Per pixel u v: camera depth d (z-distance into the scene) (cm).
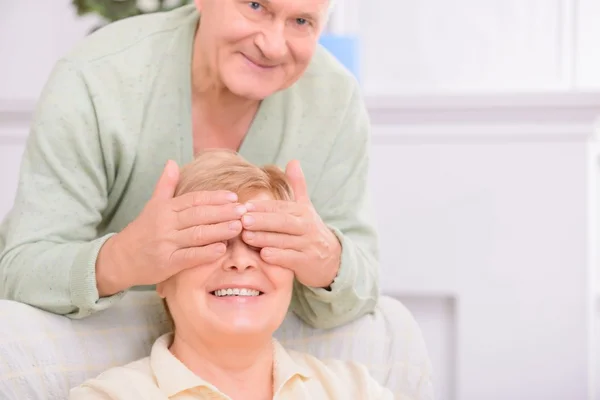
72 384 145
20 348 140
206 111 164
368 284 160
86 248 143
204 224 135
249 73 148
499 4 312
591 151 288
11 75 320
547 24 312
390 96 282
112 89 156
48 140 151
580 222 284
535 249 285
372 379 154
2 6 319
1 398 136
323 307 160
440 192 288
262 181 146
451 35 313
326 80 172
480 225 287
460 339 288
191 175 146
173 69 160
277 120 169
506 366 287
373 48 314
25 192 151
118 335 154
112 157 157
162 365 139
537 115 282
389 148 288
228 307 137
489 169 286
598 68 312
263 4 144
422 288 289
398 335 167
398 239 289
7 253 149
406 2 313
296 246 141
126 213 166
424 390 163
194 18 163
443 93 283
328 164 171
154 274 137
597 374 307
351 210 171
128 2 274
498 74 312
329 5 152
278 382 144
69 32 318
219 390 141
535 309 286
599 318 309
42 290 145
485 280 287
